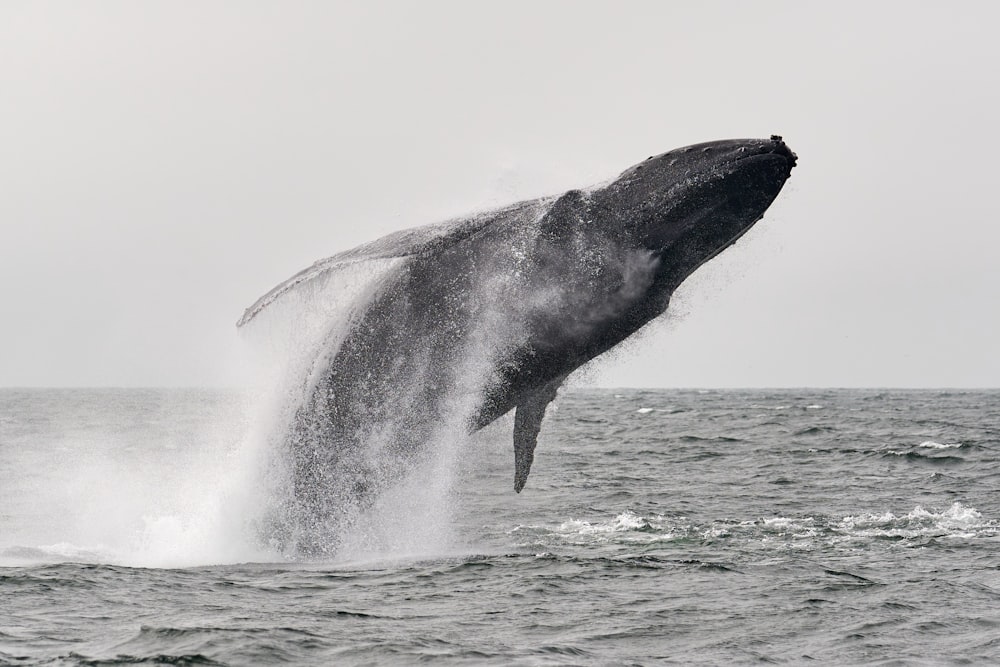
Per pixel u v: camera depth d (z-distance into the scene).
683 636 55.62
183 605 59.53
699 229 68.06
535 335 71.56
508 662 49.88
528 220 70.81
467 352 72.50
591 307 70.44
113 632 53.28
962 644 54.44
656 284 69.94
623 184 69.44
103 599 60.50
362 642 52.50
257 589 64.38
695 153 67.94
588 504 117.06
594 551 84.12
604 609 61.12
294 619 56.69
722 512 111.12
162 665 47.81
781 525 100.75
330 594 63.53
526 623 57.56
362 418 74.31
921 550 84.94
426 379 73.38
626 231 68.94
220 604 60.00
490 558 76.56
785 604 62.75
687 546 87.19
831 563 78.06
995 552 83.62
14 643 50.91
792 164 66.50
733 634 56.09
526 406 75.38
